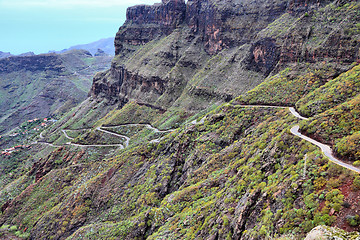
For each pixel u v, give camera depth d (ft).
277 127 226.79
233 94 439.63
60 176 430.20
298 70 320.70
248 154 218.38
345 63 277.03
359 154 134.10
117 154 439.22
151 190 291.38
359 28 278.67
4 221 398.01
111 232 264.72
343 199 114.73
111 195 328.90
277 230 127.24
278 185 147.84
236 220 156.04
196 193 233.55
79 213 325.83
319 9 352.49
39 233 335.88
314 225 114.93
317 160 141.49
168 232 208.13
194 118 435.12
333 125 167.63
